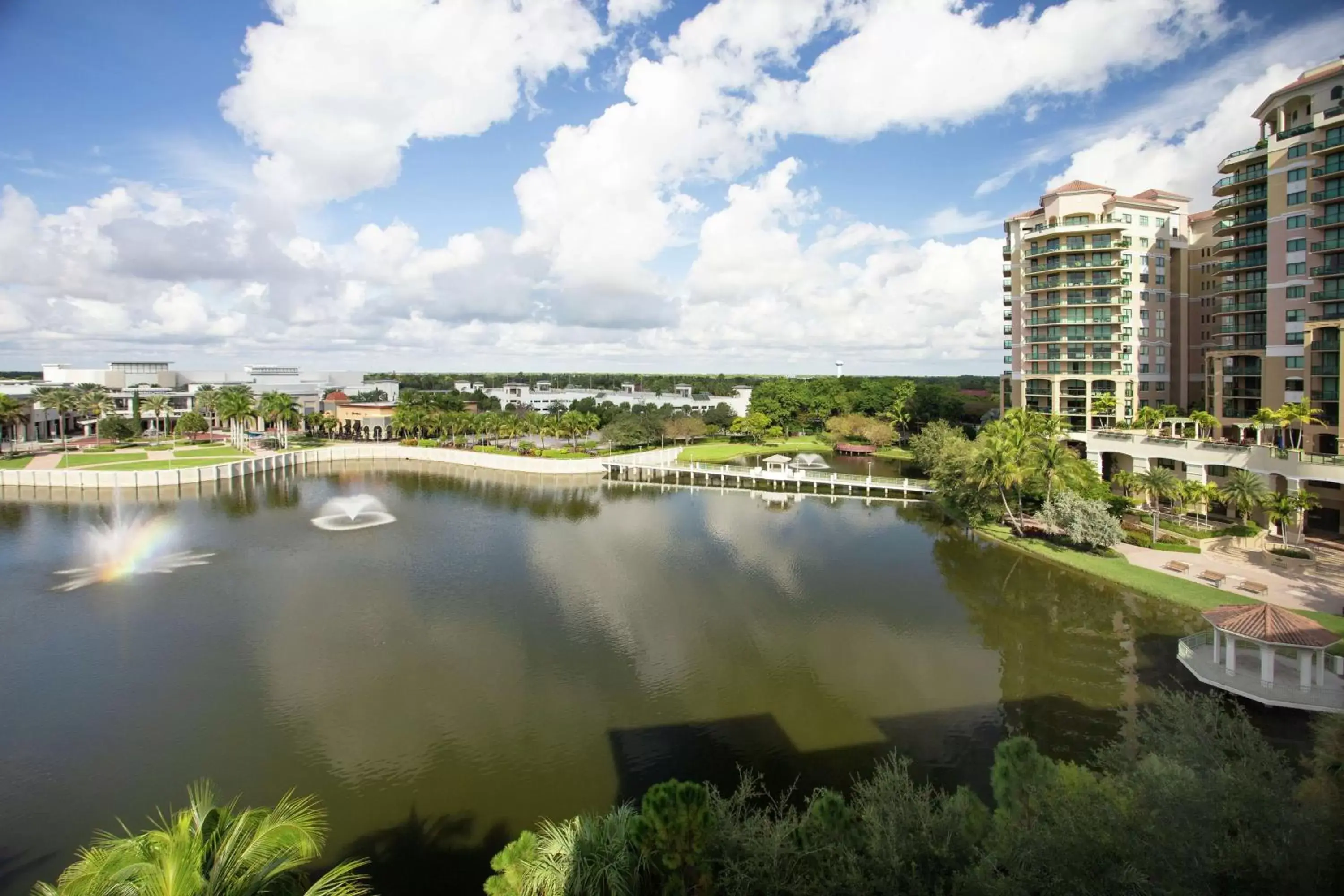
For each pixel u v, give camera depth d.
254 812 15.30
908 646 46.31
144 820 29.16
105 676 42.50
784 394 184.12
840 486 111.50
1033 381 113.31
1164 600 52.19
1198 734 19.53
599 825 18.77
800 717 36.91
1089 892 13.95
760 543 75.44
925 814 17.88
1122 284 105.25
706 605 54.84
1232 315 89.81
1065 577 60.22
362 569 65.50
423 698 39.41
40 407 151.50
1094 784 18.25
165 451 142.50
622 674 42.41
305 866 26.08
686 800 16.77
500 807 29.66
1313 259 74.69
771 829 18.14
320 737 35.41
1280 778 16.30
